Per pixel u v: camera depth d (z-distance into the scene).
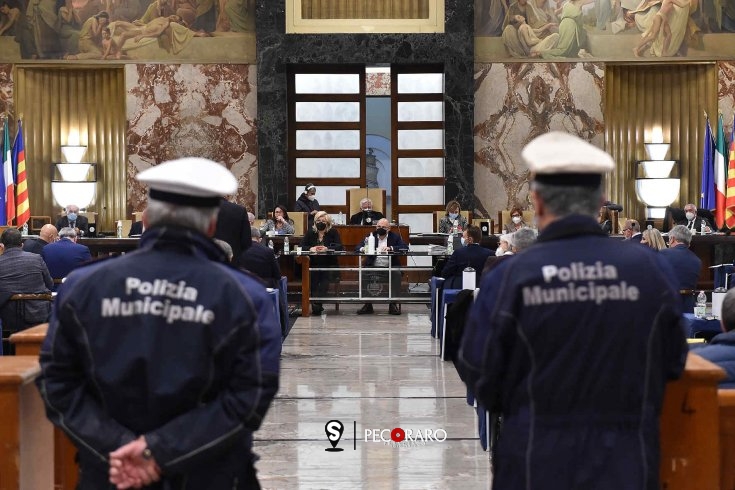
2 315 9.18
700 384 3.23
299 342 11.58
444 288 11.13
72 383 2.73
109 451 2.64
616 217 16.94
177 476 2.69
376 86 20.72
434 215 18.47
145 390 2.65
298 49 19.16
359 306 15.70
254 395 2.65
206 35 19.58
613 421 2.71
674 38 19.42
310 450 6.50
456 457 6.32
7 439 3.28
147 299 2.67
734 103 19.50
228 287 2.69
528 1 19.56
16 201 18.25
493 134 19.66
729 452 3.39
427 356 10.49
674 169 19.59
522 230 7.30
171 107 19.56
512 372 2.77
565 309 2.71
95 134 19.77
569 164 2.75
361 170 20.33
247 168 19.66
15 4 19.17
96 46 19.39
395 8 19.30
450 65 19.28
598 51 19.53
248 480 2.87
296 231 17.53
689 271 9.87
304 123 20.25
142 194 19.62
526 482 2.70
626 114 19.92
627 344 2.71
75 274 2.77
